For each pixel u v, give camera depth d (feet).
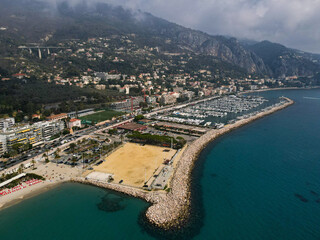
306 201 531.50
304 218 473.67
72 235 423.23
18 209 496.23
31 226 447.83
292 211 495.82
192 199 531.91
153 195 530.27
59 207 502.79
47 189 570.87
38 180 608.19
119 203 513.45
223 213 485.56
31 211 489.67
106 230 434.71
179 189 553.64
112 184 581.53
